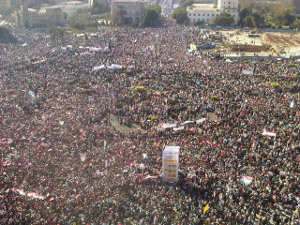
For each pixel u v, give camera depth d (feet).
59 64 452.35
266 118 268.62
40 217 164.25
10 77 397.80
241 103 301.22
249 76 385.29
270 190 186.19
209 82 365.20
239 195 182.39
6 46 583.17
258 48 581.12
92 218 165.89
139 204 175.42
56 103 318.86
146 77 399.24
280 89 344.49
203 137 241.55
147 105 313.53
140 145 234.17
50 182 192.54
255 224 165.89
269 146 230.89
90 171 201.36
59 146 233.14
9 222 160.15
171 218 167.53
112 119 295.48
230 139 237.04
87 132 255.29
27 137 246.47
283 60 480.23
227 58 497.87
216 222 166.30
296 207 179.63
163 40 603.26
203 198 182.19
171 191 185.06
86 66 442.91
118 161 213.46
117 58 485.56
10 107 307.17
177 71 412.16
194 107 303.89
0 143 236.84
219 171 201.36
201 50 562.25
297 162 212.02
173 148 194.39
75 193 182.09
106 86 369.09
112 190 185.16
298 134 242.17
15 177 197.47
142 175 196.34
